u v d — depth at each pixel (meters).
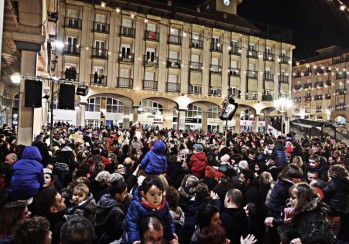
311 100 45.47
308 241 2.85
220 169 6.05
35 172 4.06
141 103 30.34
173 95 30.45
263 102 34.44
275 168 5.77
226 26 33.69
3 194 3.98
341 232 3.99
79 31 27.30
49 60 16.03
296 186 3.16
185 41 31.33
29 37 9.34
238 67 33.94
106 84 28.14
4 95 19.66
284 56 36.88
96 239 3.34
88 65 27.62
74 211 3.56
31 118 9.57
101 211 3.51
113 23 28.56
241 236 3.37
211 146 10.70
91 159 6.49
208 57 32.31
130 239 2.78
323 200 4.04
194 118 32.59
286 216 3.16
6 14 8.35
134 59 29.25
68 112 26.12
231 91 32.28
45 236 2.13
